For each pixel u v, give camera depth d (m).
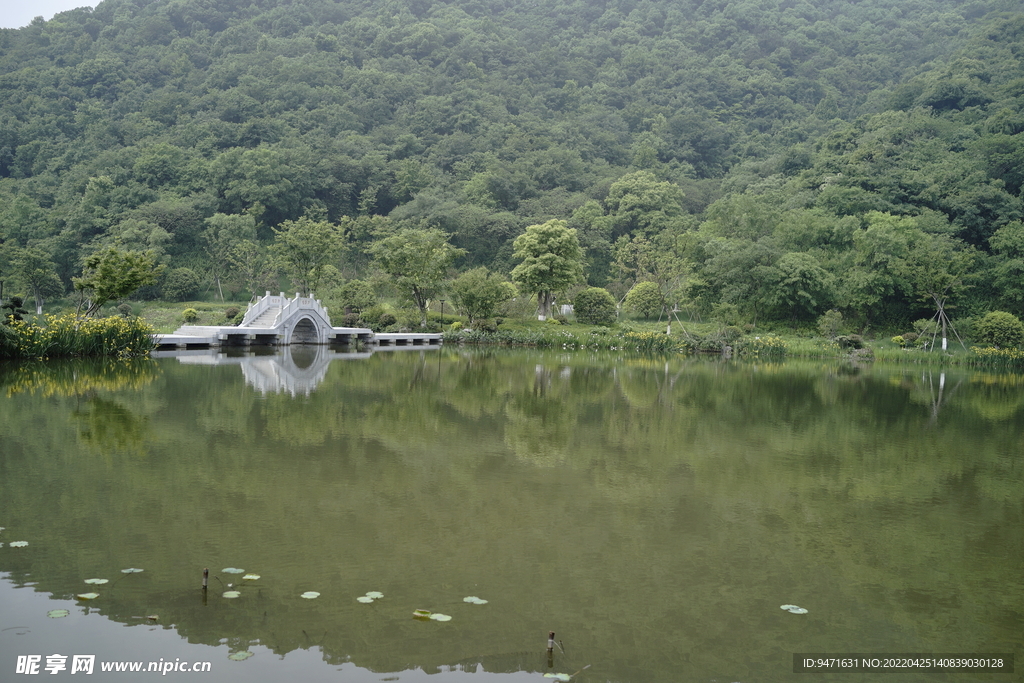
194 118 111.56
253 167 87.69
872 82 143.75
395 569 6.92
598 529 8.38
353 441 12.81
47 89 115.88
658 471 11.46
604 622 6.02
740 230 66.12
